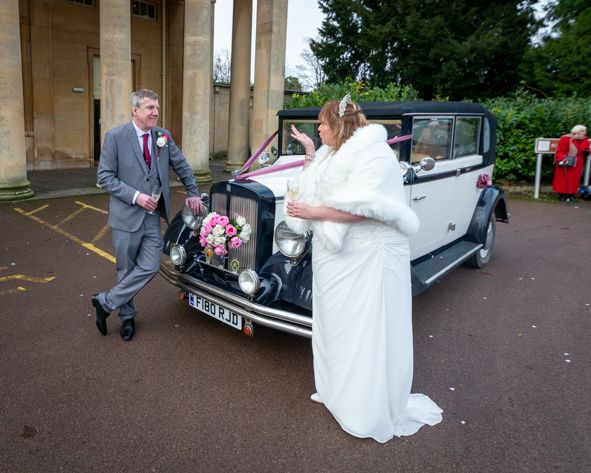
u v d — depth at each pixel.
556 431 3.08
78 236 7.06
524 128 12.20
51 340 4.04
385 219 2.77
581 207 10.84
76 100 13.55
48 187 10.36
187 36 10.80
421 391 3.51
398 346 2.93
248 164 4.75
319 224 2.85
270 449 2.84
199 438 2.91
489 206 5.98
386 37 23.39
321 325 3.02
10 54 8.37
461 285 5.79
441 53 22.16
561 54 17.20
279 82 13.05
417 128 4.33
